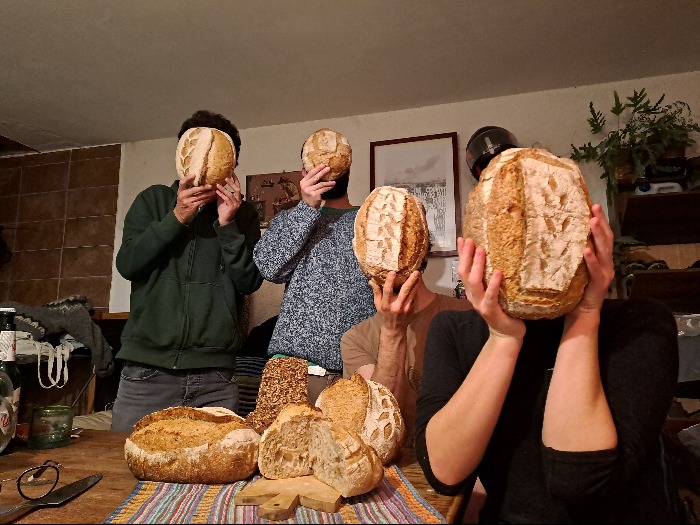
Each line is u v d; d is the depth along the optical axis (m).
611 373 0.64
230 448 0.74
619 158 2.41
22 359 2.27
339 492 0.66
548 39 2.31
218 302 1.59
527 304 0.57
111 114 3.00
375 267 0.96
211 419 0.79
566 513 0.65
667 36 2.29
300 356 1.33
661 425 0.62
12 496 0.70
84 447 0.98
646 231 2.55
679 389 1.67
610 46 2.36
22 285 3.36
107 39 2.30
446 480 0.67
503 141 2.19
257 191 3.11
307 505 0.64
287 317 1.38
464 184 2.79
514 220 0.56
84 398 2.63
